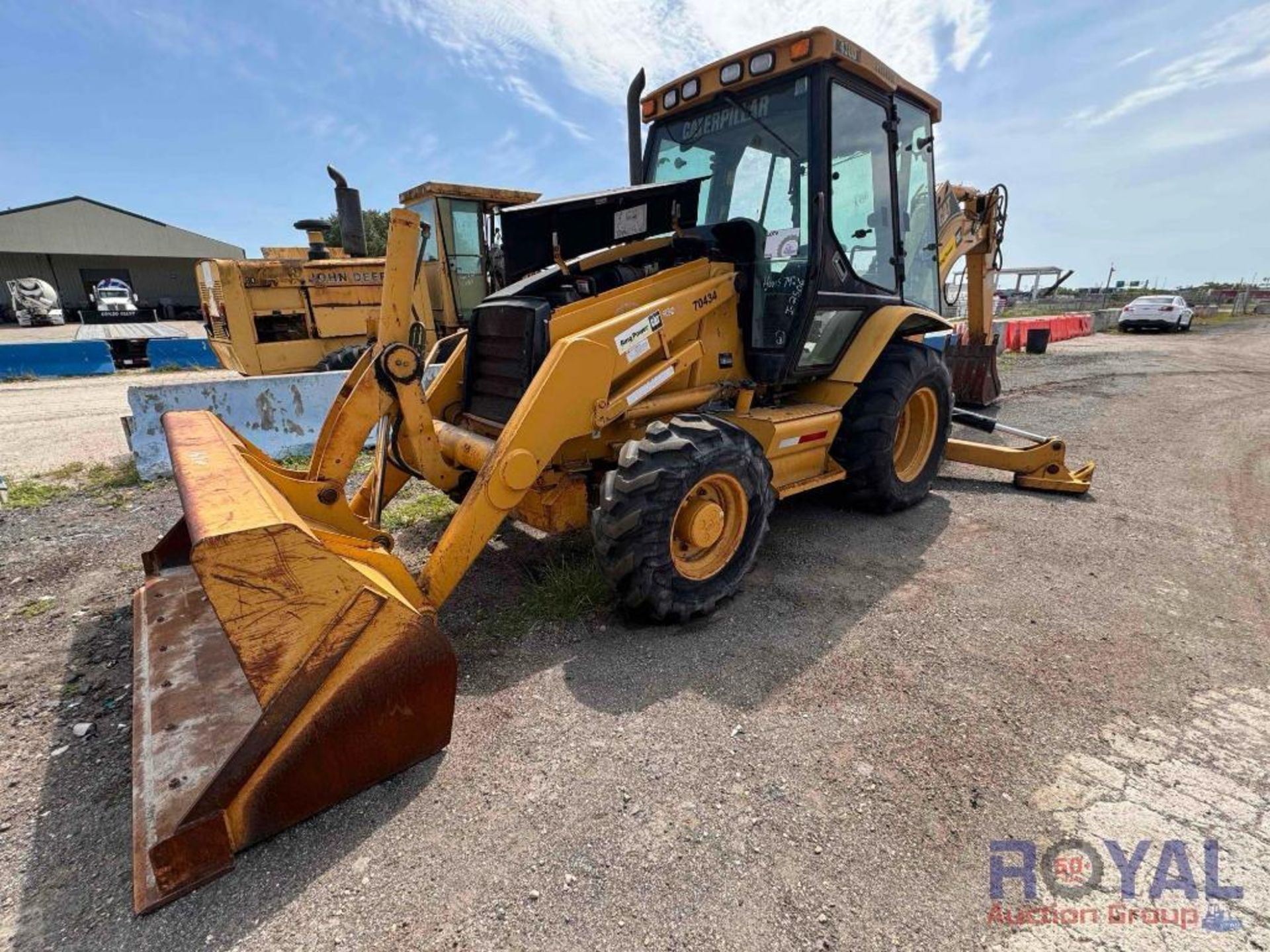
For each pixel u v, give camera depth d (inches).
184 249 1288.1
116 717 92.0
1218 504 173.3
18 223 1139.9
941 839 69.8
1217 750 82.7
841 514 167.9
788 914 61.5
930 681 97.3
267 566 65.4
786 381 138.1
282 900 63.6
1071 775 78.5
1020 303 1318.9
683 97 144.9
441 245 329.4
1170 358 509.0
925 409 173.9
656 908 62.2
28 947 59.3
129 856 69.1
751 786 77.2
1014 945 58.6
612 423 121.0
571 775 79.2
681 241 136.1
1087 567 135.9
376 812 73.8
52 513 174.6
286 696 67.7
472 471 127.3
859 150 141.5
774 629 112.3
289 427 218.4
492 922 61.1
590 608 119.5
